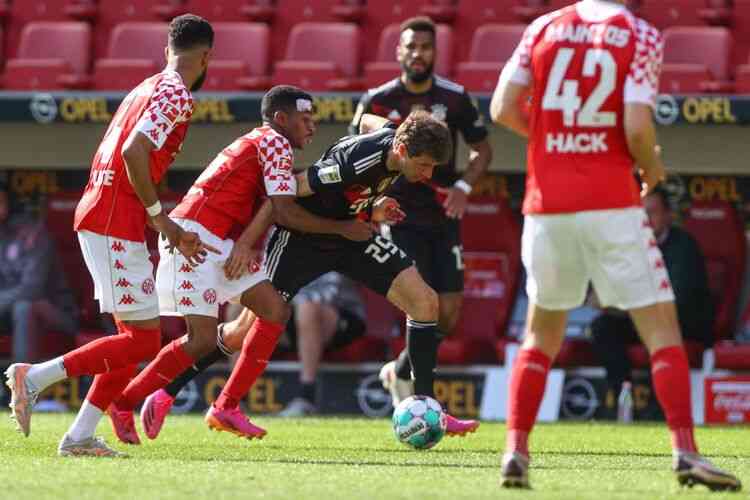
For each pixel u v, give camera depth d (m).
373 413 44.31
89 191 24.02
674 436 19.50
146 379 27.14
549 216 19.45
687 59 46.19
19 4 52.69
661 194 43.66
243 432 28.44
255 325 27.95
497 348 44.38
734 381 41.62
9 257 45.47
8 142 47.16
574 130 19.42
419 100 33.78
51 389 45.50
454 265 33.44
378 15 50.91
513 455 19.50
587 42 19.44
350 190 26.66
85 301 47.91
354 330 43.97
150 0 52.09
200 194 27.20
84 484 19.45
